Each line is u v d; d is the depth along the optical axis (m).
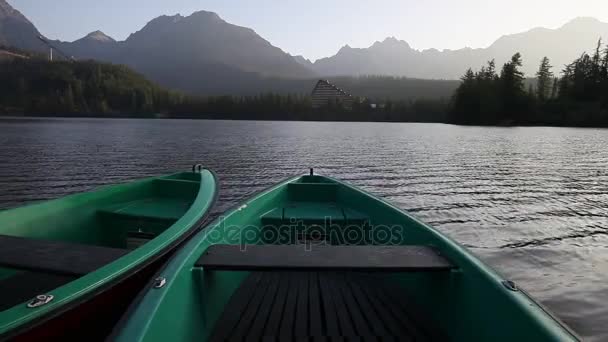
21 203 14.52
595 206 14.70
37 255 3.55
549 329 2.04
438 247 3.70
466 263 3.06
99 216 6.18
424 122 161.38
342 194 7.05
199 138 53.91
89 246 3.85
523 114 102.56
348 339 3.20
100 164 25.11
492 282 2.66
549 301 7.00
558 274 8.21
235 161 28.48
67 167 23.47
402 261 3.22
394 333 3.32
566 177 21.88
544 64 110.69
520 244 10.20
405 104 175.38
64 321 2.84
